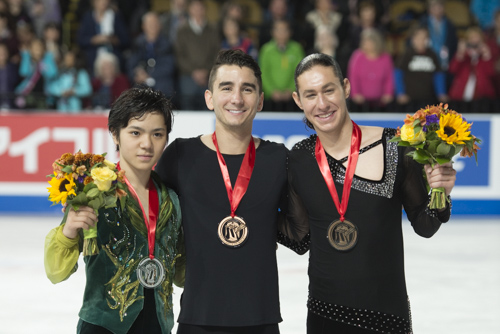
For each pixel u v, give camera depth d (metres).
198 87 20.11
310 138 7.05
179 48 20.20
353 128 6.88
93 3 21.91
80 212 6.02
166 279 6.55
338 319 6.62
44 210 19.67
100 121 19.41
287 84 19.86
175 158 7.06
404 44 22.66
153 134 6.54
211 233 6.81
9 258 14.25
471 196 19.75
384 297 6.59
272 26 21.23
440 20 21.78
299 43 21.61
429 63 20.44
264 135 19.36
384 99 19.77
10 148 19.42
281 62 19.80
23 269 13.42
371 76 19.88
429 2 21.86
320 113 6.73
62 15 24.83
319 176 6.80
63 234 6.16
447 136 6.29
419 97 20.39
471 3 25.03
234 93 6.81
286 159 7.06
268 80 19.89
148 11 22.67
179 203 6.91
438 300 11.55
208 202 6.87
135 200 6.50
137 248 6.41
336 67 6.84
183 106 19.61
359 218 6.63
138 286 6.36
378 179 6.68
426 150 6.38
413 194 6.77
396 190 6.70
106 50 21.45
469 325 10.27
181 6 21.31
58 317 10.54
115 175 6.09
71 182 5.98
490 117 19.64
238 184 6.88
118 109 6.50
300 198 6.98
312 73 6.73
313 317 6.79
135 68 20.28
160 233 6.56
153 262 6.46
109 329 6.25
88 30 21.66
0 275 12.97
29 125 19.39
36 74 20.52
